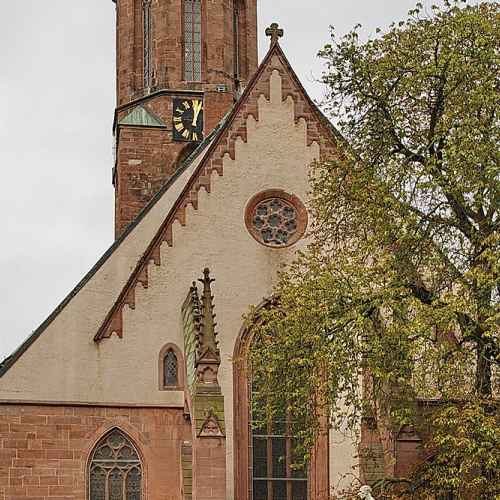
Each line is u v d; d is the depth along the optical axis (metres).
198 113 75.62
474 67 45.84
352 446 57.28
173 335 57.88
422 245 46.78
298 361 45.84
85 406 56.78
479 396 43.41
